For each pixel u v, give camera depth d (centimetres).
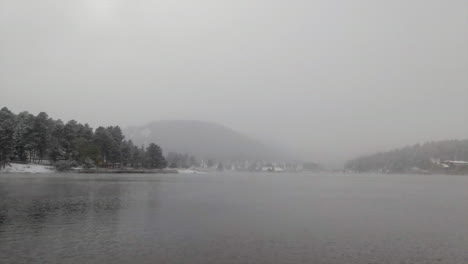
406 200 6894
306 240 3178
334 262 2545
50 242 2962
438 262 2586
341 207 5594
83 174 15438
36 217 4128
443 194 8581
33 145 14575
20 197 5981
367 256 2705
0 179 10531
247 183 13912
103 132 17562
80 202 5519
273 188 10656
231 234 3378
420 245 3047
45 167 15525
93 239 3088
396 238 3297
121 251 2725
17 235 3206
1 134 12938
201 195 7369
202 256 2630
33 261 2448
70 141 16362
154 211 4759
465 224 4050
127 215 4375
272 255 2684
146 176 17600
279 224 3941
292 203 6119
